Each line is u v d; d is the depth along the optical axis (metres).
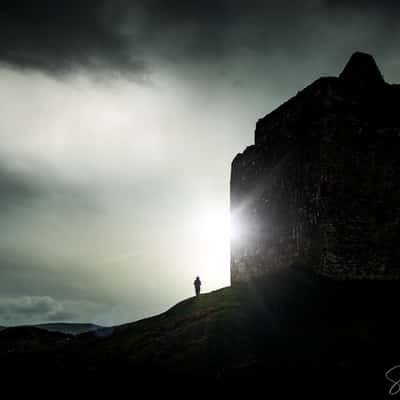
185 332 27.39
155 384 23.20
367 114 31.59
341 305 26.66
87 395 23.73
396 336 23.23
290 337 24.84
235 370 22.97
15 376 27.38
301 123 32.28
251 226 35.72
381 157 31.06
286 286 29.58
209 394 21.75
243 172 38.00
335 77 31.42
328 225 28.72
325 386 20.56
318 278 28.27
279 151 33.94
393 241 29.98
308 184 30.39
